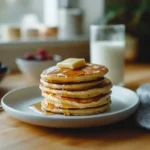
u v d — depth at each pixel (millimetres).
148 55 1162
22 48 1052
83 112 475
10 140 437
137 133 457
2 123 498
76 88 478
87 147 415
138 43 1149
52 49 1115
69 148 412
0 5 1173
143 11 1158
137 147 414
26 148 413
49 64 787
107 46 751
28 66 789
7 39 1077
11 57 1041
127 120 502
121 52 758
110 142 428
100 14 1220
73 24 1202
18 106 544
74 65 506
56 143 427
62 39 1121
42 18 1290
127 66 1046
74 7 1289
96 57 767
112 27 758
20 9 1225
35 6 1262
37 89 618
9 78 856
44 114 486
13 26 1102
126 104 551
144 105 531
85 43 1171
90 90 479
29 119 453
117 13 1154
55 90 485
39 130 469
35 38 1122
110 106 542
